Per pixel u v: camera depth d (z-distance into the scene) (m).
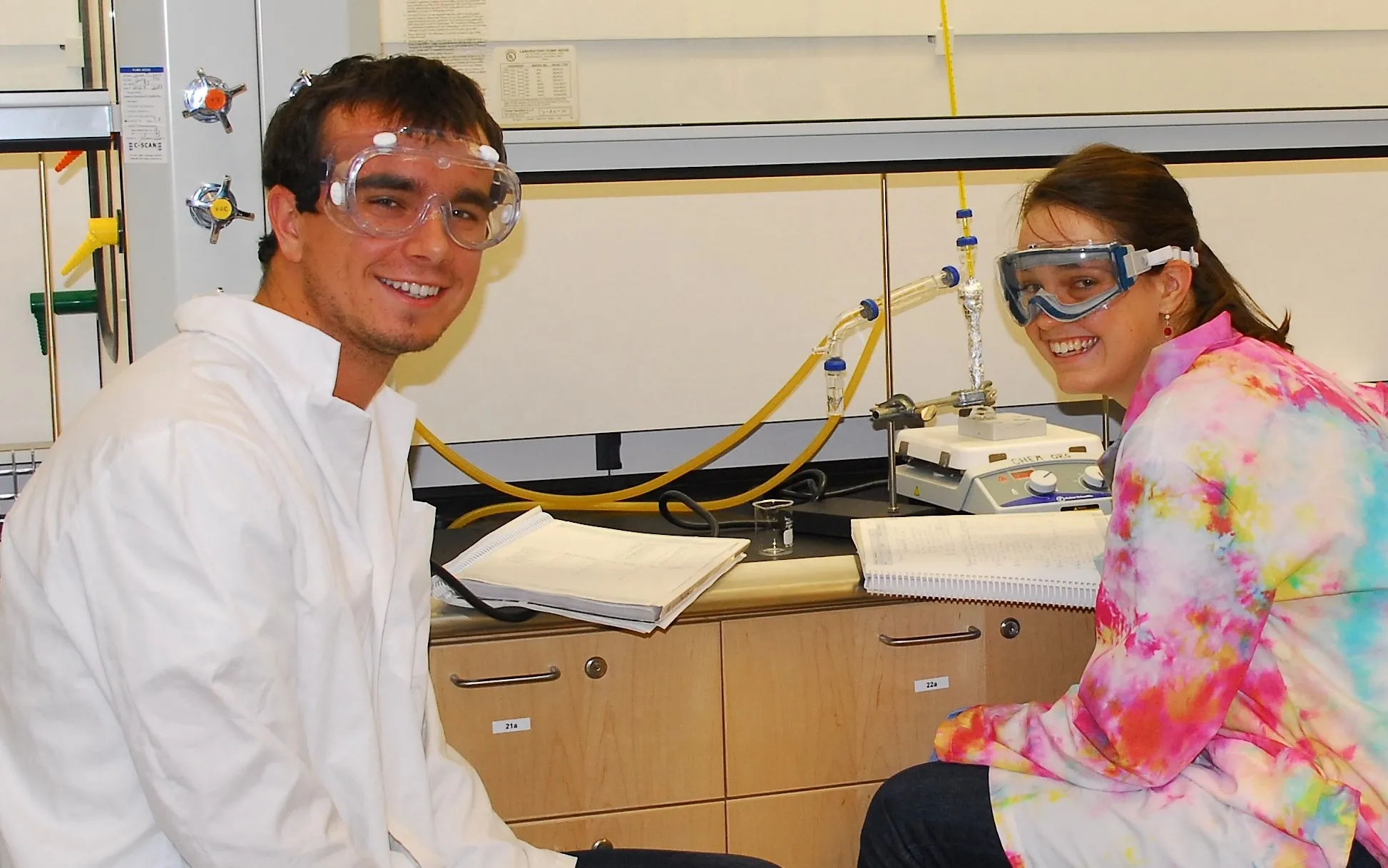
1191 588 1.21
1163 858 1.21
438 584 1.56
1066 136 2.01
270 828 0.96
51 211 2.24
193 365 1.07
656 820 1.58
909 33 1.91
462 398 2.08
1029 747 1.32
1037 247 1.45
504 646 1.52
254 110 1.56
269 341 1.13
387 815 1.15
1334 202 2.25
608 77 1.85
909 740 1.62
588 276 2.09
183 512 0.94
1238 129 2.05
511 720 1.53
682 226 2.11
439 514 2.06
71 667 0.98
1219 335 1.36
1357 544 1.21
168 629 0.93
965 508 1.83
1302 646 1.25
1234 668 1.21
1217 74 2.00
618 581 1.52
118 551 0.94
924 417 1.87
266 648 0.97
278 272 1.22
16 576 1.00
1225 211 2.22
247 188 1.58
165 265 1.57
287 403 1.12
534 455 2.20
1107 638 1.28
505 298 2.07
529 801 1.55
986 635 1.62
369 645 1.17
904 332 2.20
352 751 1.09
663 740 1.56
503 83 1.83
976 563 1.53
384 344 1.19
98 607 0.94
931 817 1.34
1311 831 1.17
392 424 1.34
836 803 1.61
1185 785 1.24
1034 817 1.28
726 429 2.24
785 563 1.64
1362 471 1.23
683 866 1.31
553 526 1.82
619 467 2.22
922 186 2.17
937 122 1.94
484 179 1.21
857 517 1.82
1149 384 1.38
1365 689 1.22
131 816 1.01
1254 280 2.25
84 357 2.27
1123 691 1.23
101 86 1.67
